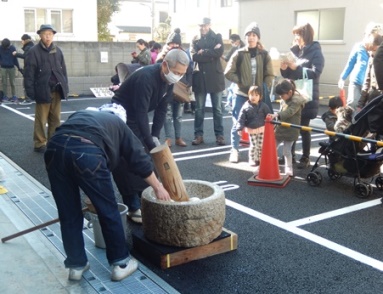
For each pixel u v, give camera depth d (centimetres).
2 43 1307
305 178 614
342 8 1284
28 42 1319
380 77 475
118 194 548
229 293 339
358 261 387
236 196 546
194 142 809
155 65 438
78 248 348
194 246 378
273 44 1457
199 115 800
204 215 371
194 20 2553
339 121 573
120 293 335
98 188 326
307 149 657
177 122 790
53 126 773
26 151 754
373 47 634
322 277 361
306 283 352
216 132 807
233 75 700
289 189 571
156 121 475
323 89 1334
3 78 1332
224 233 401
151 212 375
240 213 493
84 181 322
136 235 400
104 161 327
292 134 603
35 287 342
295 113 604
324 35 1341
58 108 769
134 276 358
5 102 1330
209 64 775
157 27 2978
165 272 368
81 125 330
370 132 547
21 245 407
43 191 550
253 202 525
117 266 348
